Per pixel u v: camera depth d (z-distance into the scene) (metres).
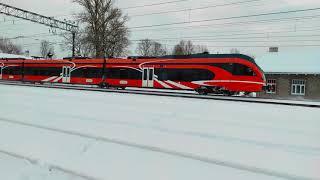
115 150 8.20
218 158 7.53
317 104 17.98
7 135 10.00
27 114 13.29
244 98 22.16
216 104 16.48
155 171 6.84
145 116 12.56
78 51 48.88
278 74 36.44
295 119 12.17
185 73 26.17
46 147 8.66
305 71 35.00
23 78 37.50
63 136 9.64
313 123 11.39
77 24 45.28
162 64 27.38
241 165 7.09
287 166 6.98
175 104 16.33
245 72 23.97
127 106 15.42
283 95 36.19
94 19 46.97
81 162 7.45
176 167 7.02
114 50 48.06
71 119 12.07
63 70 33.91
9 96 19.61
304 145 8.52
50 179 6.53
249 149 8.18
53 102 16.77
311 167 6.92
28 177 6.63
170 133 9.78
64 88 27.27
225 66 24.44
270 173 6.63
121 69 29.66
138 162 7.38
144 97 19.81
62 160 7.60
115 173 6.79
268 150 8.10
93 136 9.63
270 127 10.62
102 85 30.84
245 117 12.45
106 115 12.84
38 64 36.12
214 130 10.13
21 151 8.35
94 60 31.72
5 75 39.31
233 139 9.10
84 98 18.92
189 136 9.43
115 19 48.03
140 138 9.26
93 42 47.00
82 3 47.16
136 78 28.77
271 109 14.95
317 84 34.75
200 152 7.96
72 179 6.55
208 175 6.56
